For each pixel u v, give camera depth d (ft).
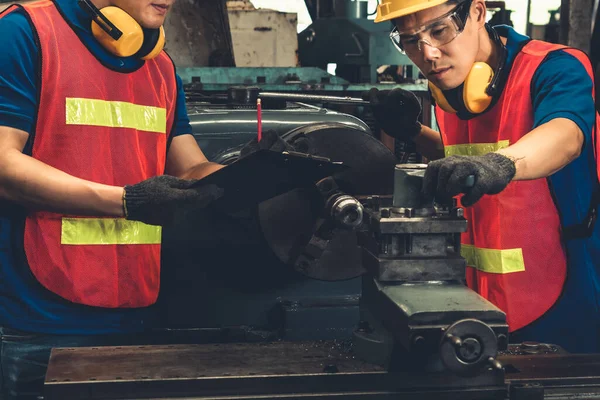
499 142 5.62
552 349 5.00
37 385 5.56
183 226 6.25
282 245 5.83
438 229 4.31
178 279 6.33
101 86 5.56
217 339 6.31
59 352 4.59
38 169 5.03
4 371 5.67
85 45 5.50
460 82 5.41
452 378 4.22
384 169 6.02
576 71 5.14
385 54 11.47
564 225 5.74
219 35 10.56
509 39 5.65
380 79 11.99
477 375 4.04
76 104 5.45
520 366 4.57
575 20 12.46
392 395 4.17
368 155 5.96
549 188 5.70
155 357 4.51
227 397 4.11
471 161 4.12
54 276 5.58
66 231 5.58
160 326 6.33
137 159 5.76
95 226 5.68
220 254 6.35
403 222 4.27
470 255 6.12
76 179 5.03
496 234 5.83
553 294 5.84
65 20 5.47
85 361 4.43
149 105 5.86
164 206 4.82
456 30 5.12
